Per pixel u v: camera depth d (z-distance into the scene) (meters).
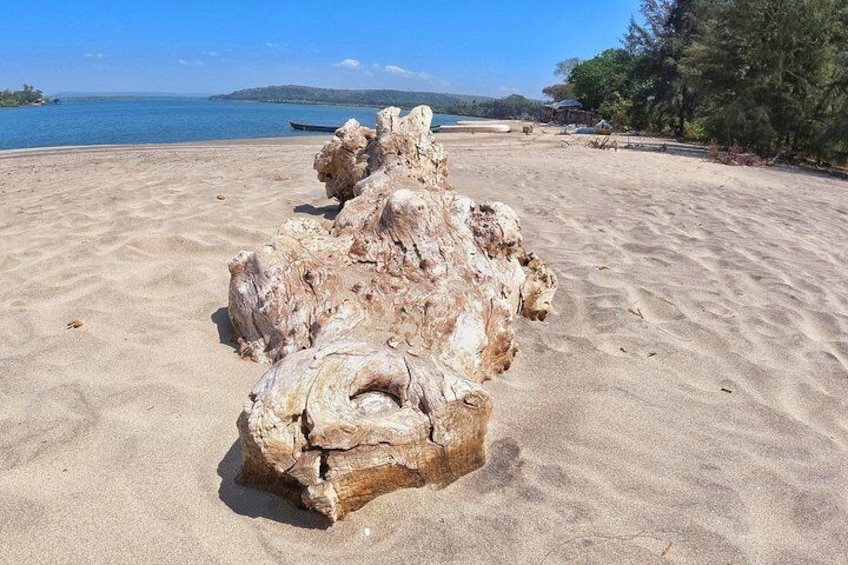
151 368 3.28
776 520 2.43
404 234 3.49
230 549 2.09
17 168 10.96
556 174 11.11
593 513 2.36
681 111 31.38
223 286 4.51
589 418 3.06
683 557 2.18
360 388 2.44
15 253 5.21
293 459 2.18
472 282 3.44
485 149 16.39
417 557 2.11
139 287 4.47
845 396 3.53
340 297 3.21
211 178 9.20
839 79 17.38
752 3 17.95
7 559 2.00
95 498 2.30
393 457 2.32
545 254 5.93
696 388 3.49
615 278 5.29
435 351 2.90
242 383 3.16
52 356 3.42
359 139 6.79
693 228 7.38
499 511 2.35
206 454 2.58
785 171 14.88
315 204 7.43
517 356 3.72
